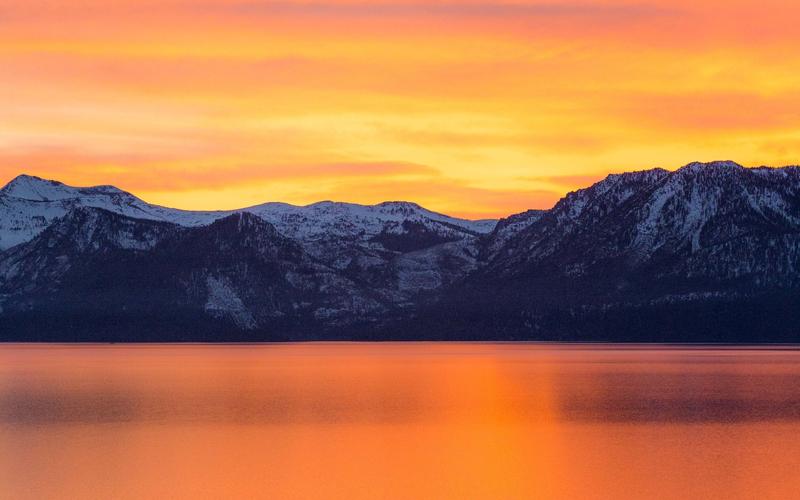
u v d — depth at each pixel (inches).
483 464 4948.3
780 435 5871.1
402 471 4761.3
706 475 4643.2
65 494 4315.9
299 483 4493.1
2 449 5378.9
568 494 4279.0
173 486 4441.4
